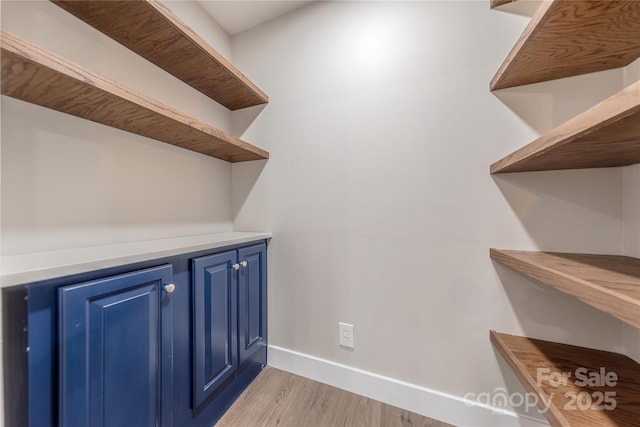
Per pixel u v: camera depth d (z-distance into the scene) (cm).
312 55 136
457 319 109
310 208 137
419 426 106
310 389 129
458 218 108
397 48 118
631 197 83
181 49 106
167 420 84
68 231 85
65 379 59
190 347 96
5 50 52
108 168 96
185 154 129
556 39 73
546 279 66
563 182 93
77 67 64
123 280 71
